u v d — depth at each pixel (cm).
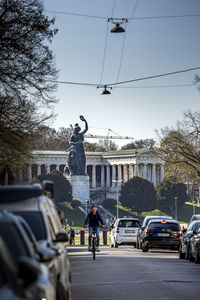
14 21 4875
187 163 9944
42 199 1516
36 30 4984
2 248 839
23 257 937
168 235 5838
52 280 1180
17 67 5066
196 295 2219
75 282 2714
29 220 1418
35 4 5022
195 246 4212
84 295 2227
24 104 5325
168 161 10069
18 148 5578
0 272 831
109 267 3606
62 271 1483
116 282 2689
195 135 9912
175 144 9912
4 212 1087
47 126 5784
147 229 5894
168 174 10388
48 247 1263
